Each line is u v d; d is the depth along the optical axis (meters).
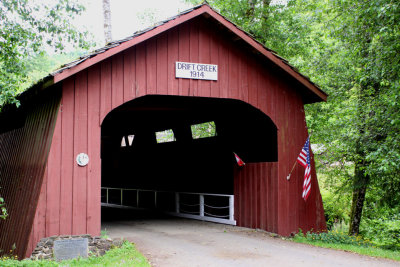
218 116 13.89
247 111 12.48
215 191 13.94
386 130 12.23
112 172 20.78
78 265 7.21
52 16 9.23
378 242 13.69
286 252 8.61
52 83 8.12
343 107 14.96
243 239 9.98
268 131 12.26
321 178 22.14
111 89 9.11
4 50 9.35
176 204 14.74
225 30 10.32
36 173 8.79
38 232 7.99
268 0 18.28
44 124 9.35
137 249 8.58
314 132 17.09
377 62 11.56
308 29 16.95
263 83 11.04
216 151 14.07
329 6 12.80
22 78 10.52
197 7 9.64
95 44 9.78
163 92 9.65
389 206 14.50
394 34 11.16
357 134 13.30
